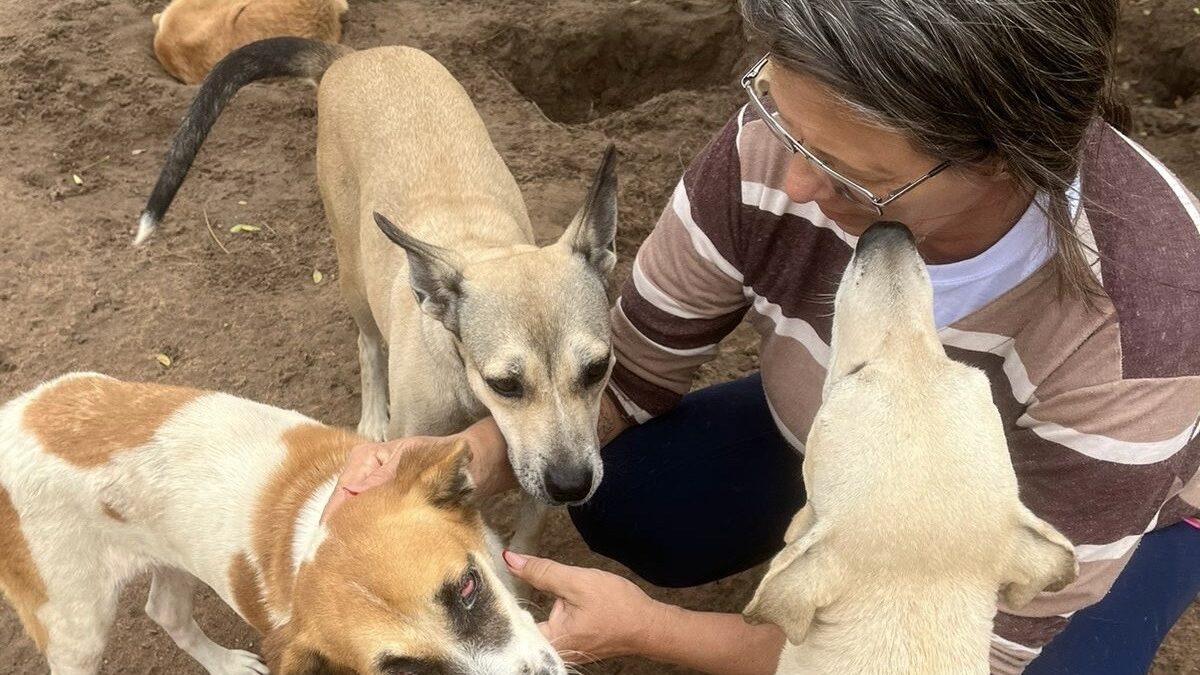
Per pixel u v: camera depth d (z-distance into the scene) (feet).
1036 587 2.12
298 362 5.16
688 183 2.99
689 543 3.62
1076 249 2.10
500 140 6.40
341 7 7.34
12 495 3.29
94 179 6.09
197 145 4.78
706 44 7.09
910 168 2.04
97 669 3.64
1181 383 2.19
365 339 4.79
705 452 3.56
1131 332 2.20
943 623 2.11
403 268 4.12
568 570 2.66
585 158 6.30
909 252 2.32
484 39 7.13
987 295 2.40
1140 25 6.57
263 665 3.91
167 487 3.29
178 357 5.14
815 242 2.74
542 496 3.33
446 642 2.53
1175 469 2.27
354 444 3.40
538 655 2.59
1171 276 2.20
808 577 2.15
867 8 1.81
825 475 2.20
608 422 3.66
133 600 4.17
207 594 4.24
